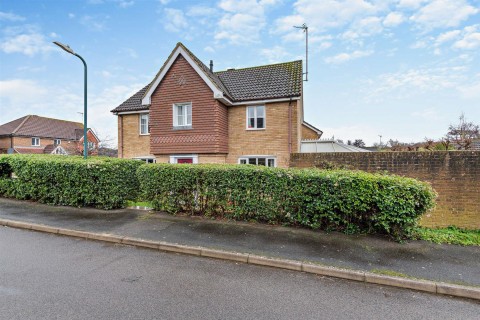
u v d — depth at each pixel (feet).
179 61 43.57
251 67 53.01
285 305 10.49
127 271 13.25
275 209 20.04
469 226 23.95
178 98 43.60
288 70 49.06
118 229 19.13
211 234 18.22
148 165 24.22
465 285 11.73
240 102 44.37
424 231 19.45
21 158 28.04
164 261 14.64
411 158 25.82
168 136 44.29
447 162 24.58
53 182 26.35
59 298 10.64
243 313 9.88
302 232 18.74
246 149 45.06
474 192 23.84
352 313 10.06
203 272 13.33
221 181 21.53
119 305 10.23
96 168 24.61
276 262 14.07
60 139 129.29
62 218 21.80
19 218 21.68
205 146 42.29
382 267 13.47
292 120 42.73
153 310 9.95
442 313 10.23
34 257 14.80
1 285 11.60
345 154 28.35
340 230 18.89
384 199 17.25
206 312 9.89
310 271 13.50
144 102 44.91
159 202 23.76
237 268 13.91
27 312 9.68
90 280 12.21
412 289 12.00
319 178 18.76
